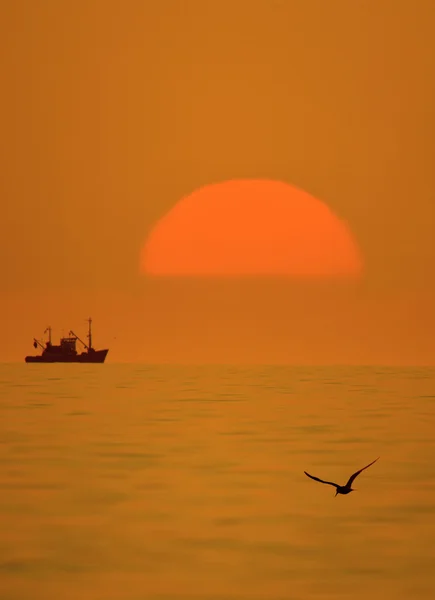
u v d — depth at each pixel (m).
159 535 113.06
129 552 106.31
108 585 95.88
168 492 135.75
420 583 95.69
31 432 197.38
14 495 133.88
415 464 157.75
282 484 141.25
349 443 181.12
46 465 157.00
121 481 143.50
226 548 107.56
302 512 123.81
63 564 102.50
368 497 132.50
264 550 106.81
